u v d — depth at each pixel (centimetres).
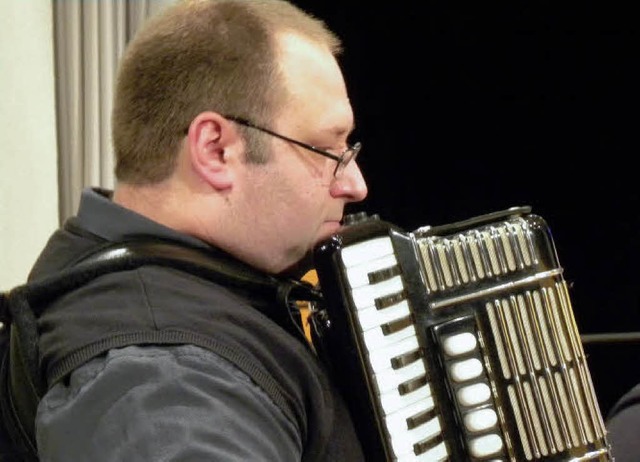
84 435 191
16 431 231
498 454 237
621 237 633
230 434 190
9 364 234
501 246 245
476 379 237
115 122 233
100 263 217
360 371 227
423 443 230
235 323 212
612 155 625
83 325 207
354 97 625
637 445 278
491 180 638
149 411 188
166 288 212
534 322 244
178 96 224
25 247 453
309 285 247
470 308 239
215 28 226
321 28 241
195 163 224
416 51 622
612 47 610
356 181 241
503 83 624
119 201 235
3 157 446
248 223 229
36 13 450
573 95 621
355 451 229
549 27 613
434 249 239
